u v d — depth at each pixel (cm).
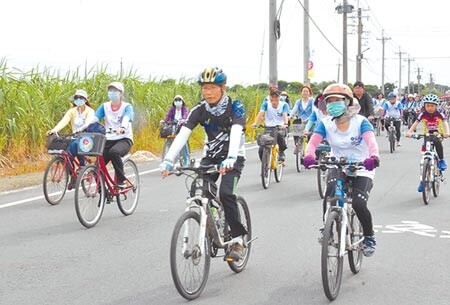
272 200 1082
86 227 850
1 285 596
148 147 1952
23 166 1447
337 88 591
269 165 1233
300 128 1454
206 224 566
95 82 1900
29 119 1539
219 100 585
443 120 1081
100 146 852
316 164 586
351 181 602
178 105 1534
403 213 970
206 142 612
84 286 593
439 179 1120
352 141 600
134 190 966
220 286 596
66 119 1000
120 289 585
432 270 651
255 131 2412
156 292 577
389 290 584
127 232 825
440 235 815
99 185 873
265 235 809
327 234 538
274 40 2719
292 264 673
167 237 797
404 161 1742
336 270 563
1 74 1580
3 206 1002
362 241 618
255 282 609
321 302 550
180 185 1252
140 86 2067
